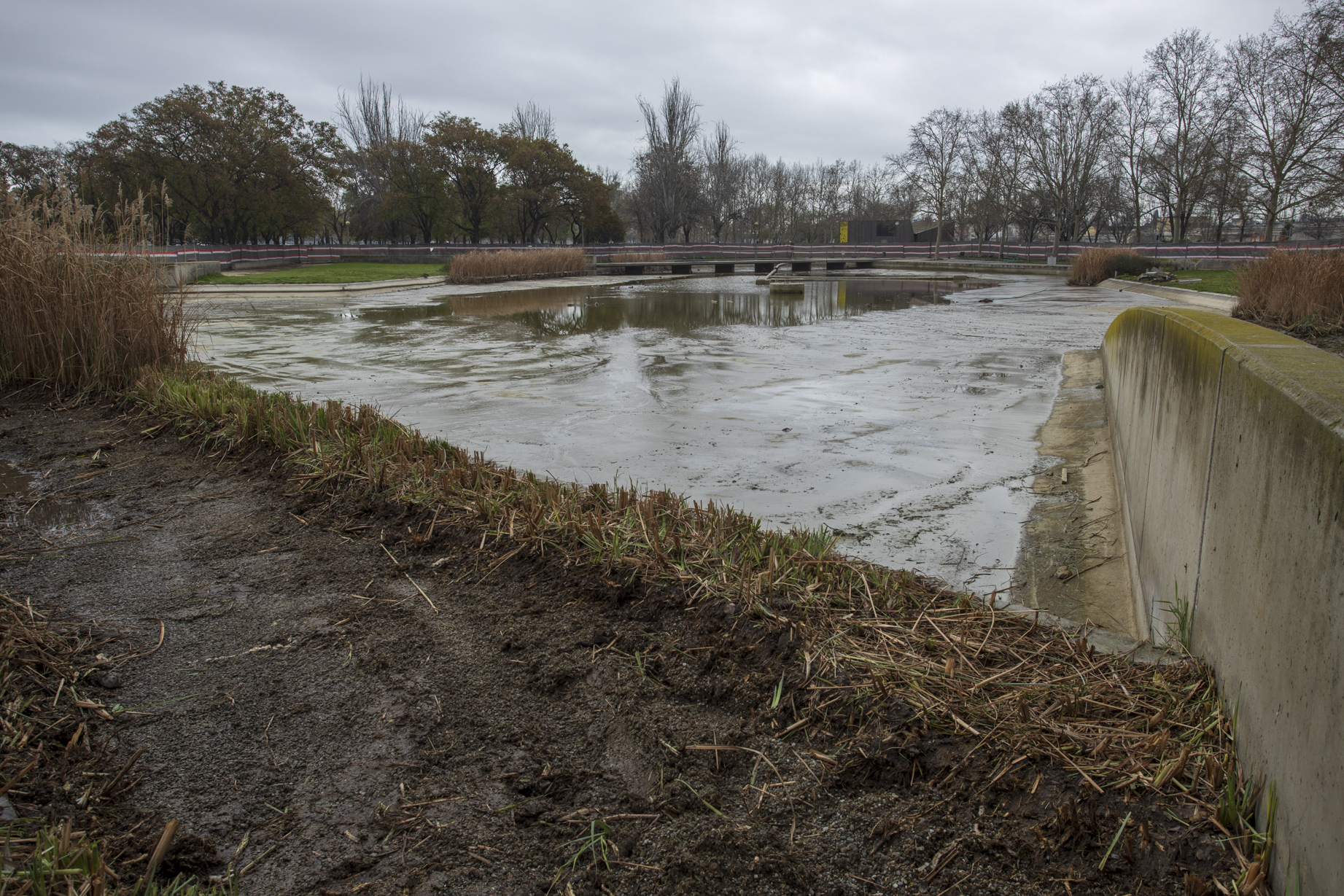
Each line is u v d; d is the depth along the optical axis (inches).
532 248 1673.2
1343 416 59.4
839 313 703.1
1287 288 394.9
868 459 221.5
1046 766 75.4
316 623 113.7
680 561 121.2
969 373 365.4
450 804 78.7
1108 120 1738.4
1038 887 64.8
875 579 117.4
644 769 82.8
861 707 85.9
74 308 259.4
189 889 65.5
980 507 183.3
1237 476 86.0
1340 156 1109.7
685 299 891.4
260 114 1517.0
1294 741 61.7
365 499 156.7
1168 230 2476.6
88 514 158.1
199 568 132.6
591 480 196.4
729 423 261.3
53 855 66.8
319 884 69.3
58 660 101.4
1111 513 179.0
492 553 131.8
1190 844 65.9
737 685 93.7
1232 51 1487.5
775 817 74.6
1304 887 57.3
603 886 68.9
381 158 1748.3
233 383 255.8
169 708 93.4
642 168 2204.7
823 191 2984.7
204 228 1572.3
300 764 84.5
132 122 1379.2
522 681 98.3
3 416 235.0
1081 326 589.0
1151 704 84.7
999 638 101.0
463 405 285.6
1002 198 1948.8
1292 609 65.1
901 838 70.6
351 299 853.2
